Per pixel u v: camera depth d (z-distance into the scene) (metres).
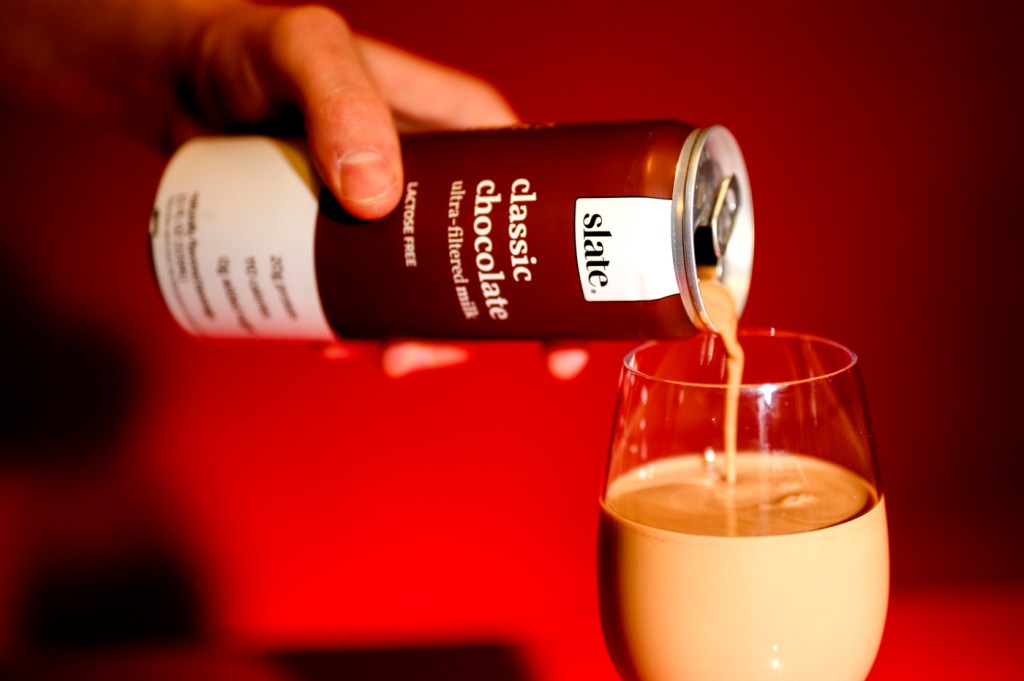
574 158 0.38
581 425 0.73
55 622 0.77
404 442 0.75
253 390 0.74
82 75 0.55
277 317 0.43
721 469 0.36
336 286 0.41
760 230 0.69
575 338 0.40
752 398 0.36
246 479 0.75
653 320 0.38
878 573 0.35
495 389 0.73
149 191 0.70
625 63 0.67
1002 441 0.71
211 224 0.42
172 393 0.74
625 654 0.36
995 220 0.67
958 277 0.69
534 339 0.41
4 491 0.75
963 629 0.51
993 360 0.69
